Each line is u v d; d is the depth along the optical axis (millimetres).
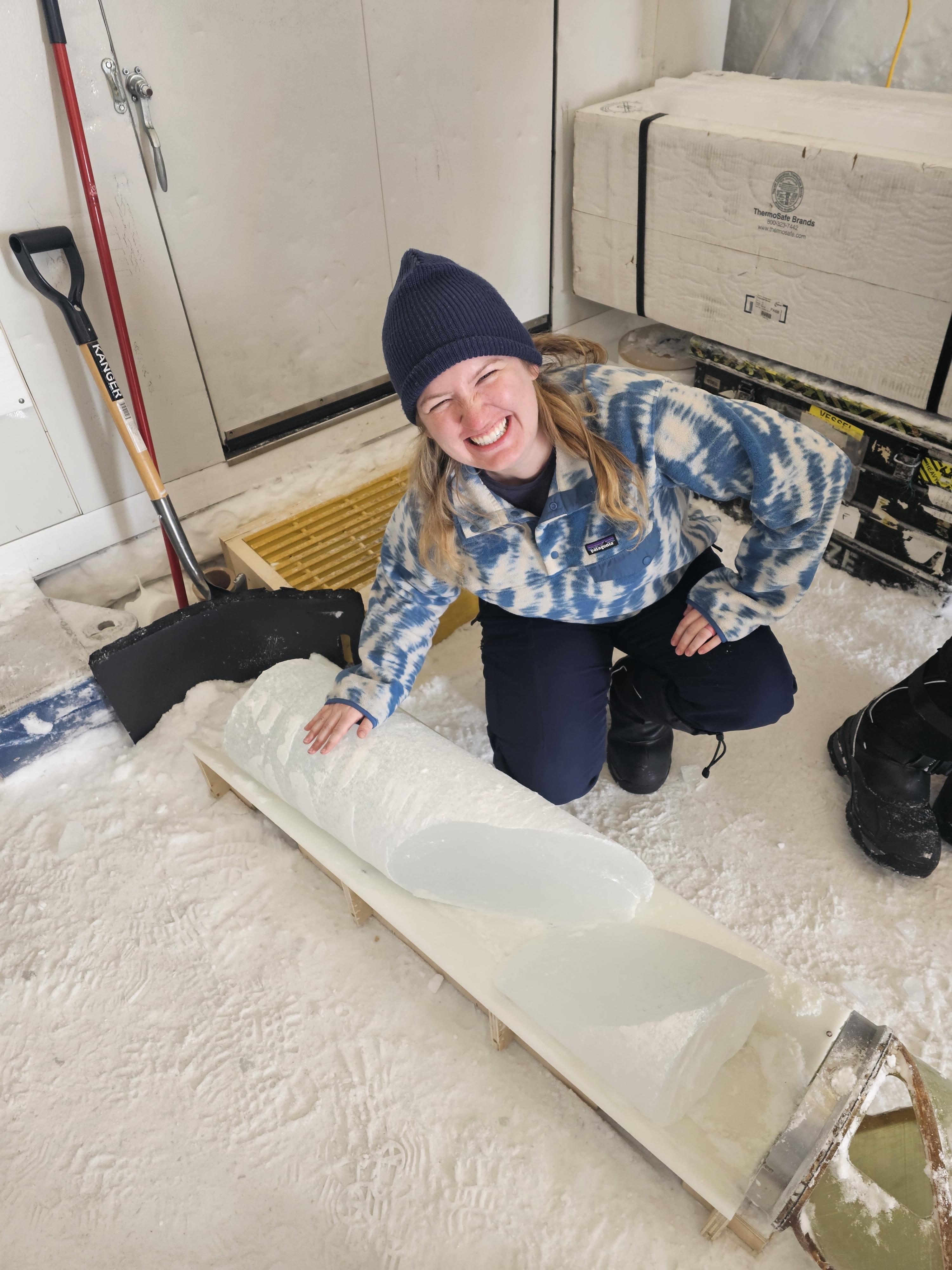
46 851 1479
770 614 1181
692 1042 890
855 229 1638
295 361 1924
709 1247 1000
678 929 1081
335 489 2076
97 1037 1236
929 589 1808
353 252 1893
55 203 1480
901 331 1665
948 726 1254
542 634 1323
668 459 1069
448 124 1894
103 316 1623
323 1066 1180
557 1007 987
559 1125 1104
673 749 1587
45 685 1524
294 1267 1014
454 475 1075
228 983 1279
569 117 2086
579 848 1104
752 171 1745
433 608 1279
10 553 1751
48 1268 1034
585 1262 995
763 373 1923
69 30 1362
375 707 1214
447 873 1136
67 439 1701
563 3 1914
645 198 1986
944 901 1333
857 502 1838
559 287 2369
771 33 2123
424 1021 1216
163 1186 1088
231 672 1668
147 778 1567
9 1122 1162
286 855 1438
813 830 1447
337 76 1677
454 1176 1067
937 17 1868
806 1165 861
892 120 1599
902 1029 1179
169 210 1599
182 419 1815
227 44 1520
